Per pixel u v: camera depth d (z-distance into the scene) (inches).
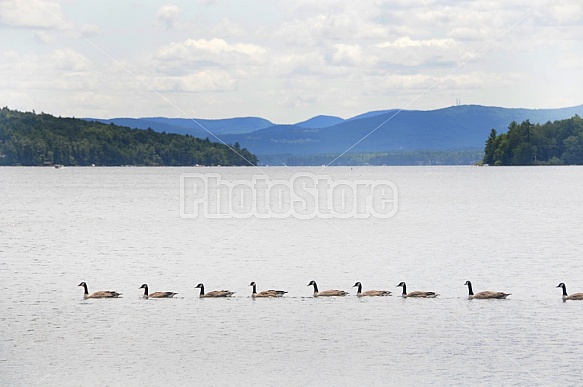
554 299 2461.9
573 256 3344.0
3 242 3905.0
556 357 1898.4
